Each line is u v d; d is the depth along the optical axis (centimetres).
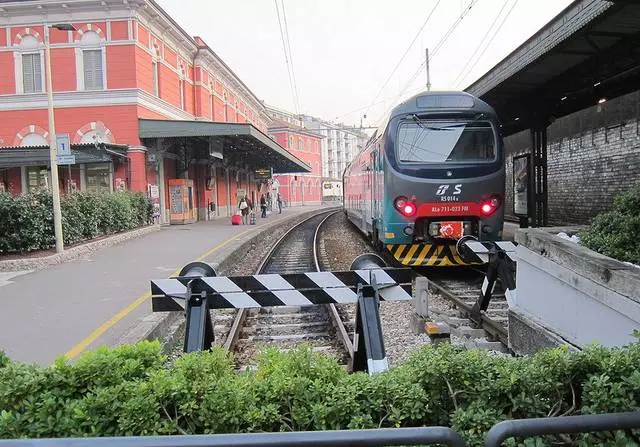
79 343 644
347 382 300
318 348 675
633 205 596
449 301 906
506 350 650
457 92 1105
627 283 423
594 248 583
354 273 472
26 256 1306
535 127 1512
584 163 1659
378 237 1264
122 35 2400
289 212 5244
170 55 2897
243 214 2714
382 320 775
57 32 2419
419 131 1077
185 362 318
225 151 3353
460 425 271
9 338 669
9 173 2364
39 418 279
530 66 1043
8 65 2461
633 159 1375
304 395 288
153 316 766
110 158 2244
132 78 2397
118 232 1914
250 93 4856
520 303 620
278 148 3231
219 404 279
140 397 281
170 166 2791
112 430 278
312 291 472
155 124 2392
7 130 2478
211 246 1653
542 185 1532
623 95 1403
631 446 257
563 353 306
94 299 891
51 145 1359
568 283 510
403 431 181
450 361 299
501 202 1074
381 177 1144
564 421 189
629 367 284
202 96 3381
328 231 2631
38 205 1375
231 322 816
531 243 591
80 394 303
